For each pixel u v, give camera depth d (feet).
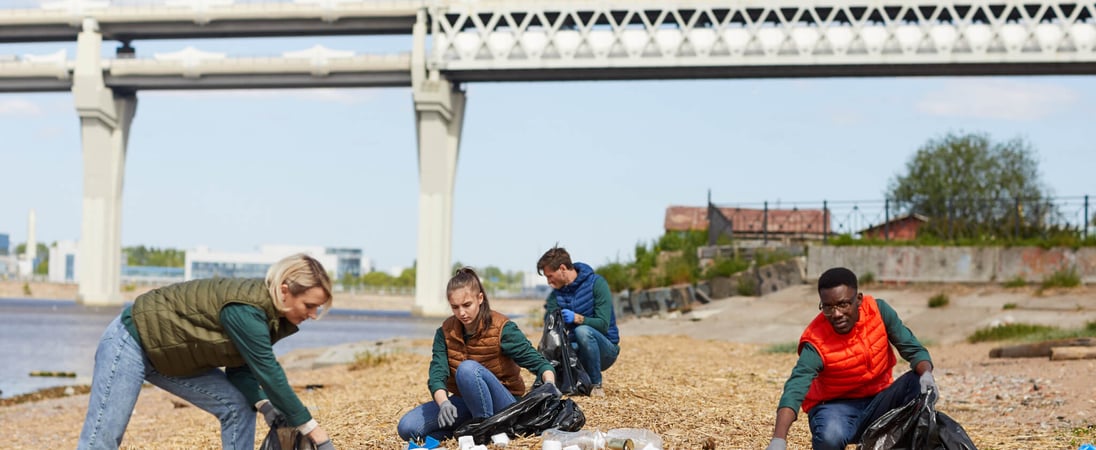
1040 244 79.92
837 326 16.53
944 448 16.22
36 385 60.85
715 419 24.67
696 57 242.99
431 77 258.78
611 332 28.71
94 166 287.89
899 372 45.62
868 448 16.38
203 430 30.78
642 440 19.49
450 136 270.67
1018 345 48.44
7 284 515.91
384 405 29.55
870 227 94.07
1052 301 72.02
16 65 283.59
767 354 53.83
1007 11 229.45
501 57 253.85
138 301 15.25
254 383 16.26
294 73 265.34
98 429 15.17
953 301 76.07
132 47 290.76
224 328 14.89
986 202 93.35
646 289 94.94
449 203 269.85
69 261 640.17
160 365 15.23
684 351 53.67
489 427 20.16
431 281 265.95
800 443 22.15
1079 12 225.76
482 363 20.95
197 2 268.41
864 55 234.79
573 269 28.17
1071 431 25.52
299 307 14.94
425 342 71.15
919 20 234.38
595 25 252.01
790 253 95.09
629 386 30.37
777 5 240.12
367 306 464.65
